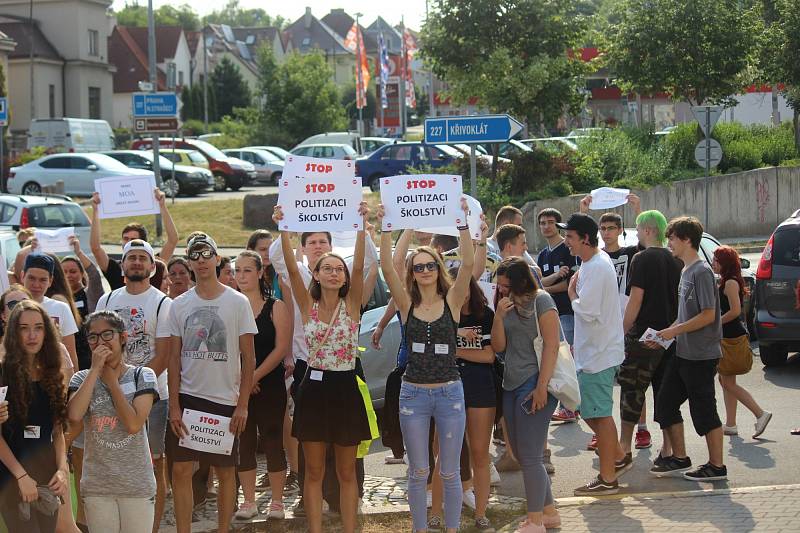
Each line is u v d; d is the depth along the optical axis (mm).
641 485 7961
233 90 82375
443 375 6590
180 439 6750
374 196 29250
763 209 28672
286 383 8500
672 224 8023
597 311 7598
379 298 10281
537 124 27922
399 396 6824
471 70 25953
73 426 6066
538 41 25719
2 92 47281
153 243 26656
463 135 12922
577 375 7707
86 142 45375
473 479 7074
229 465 6832
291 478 8391
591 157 26859
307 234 7965
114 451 6035
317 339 6648
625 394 8305
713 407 7906
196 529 7383
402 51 55281
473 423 6977
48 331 5789
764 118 41844
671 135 29656
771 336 12445
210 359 6773
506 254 8344
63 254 15680
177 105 25750
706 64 29219
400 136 56656
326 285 6605
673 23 29172
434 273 6582
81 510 7059
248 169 42594
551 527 6938
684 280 7953
